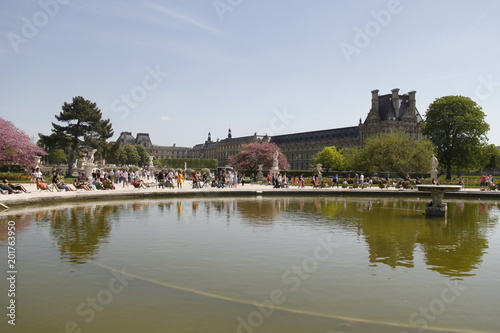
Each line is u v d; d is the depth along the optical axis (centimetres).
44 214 2284
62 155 13862
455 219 2308
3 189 3036
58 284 1001
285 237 1641
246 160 10044
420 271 1150
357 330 761
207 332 745
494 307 887
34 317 803
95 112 8694
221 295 934
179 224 1967
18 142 5938
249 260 1250
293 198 3825
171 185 4488
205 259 1256
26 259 1235
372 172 8919
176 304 877
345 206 3023
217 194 3916
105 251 1353
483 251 1418
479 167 8425
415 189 4856
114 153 10400
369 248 1445
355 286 1010
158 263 1203
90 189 3822
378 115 14500
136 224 1950
